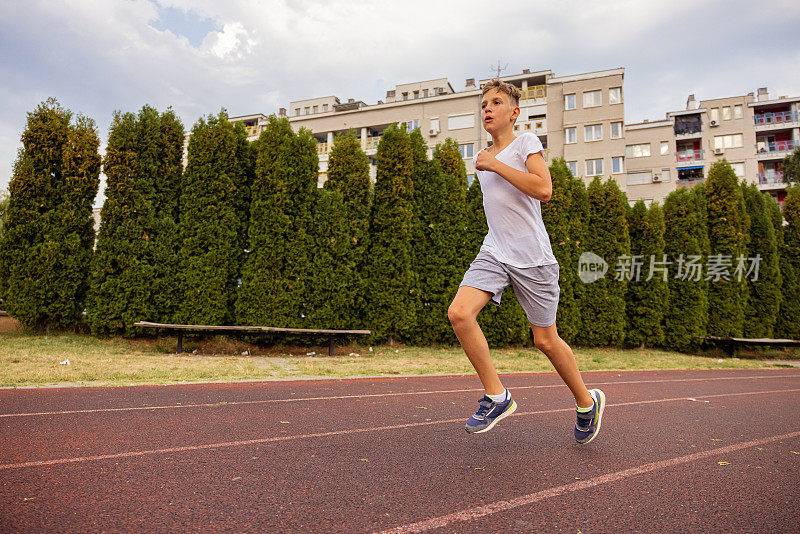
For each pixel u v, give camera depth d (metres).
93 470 2.67
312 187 11.99
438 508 2.20
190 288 10.98
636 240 16.14
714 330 16.19
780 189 40.56
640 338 15.60
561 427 4.14
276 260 11.37
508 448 3.34
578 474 2.78
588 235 15.24
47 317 10.71
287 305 11.32
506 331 13.47
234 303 11.44
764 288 17.02
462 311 2.85
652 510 2.26
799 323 17.39
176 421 4.02
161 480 2.53
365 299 12.70
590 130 35.59
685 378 9.58
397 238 12.72
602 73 35.78
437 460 3.00
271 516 2.07
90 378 6.14
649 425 4.45
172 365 7.95
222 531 1.90
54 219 10.69
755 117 42.44
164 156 11.48
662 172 38.97
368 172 13.02
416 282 12.88
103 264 10.58
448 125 37.81
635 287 15.88
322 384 6.78
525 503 2.29
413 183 13.19
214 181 11.27
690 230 16.25
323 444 3.37
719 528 2.06
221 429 3.77
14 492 2.29
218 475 2.63
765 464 3.17
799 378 10.37
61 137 10.88
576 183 15.31
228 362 8.81
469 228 13.63
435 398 5.74
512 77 38.94
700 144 42.81
